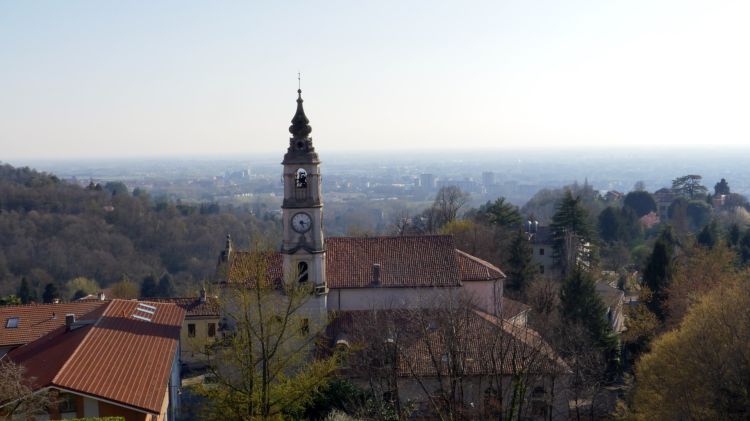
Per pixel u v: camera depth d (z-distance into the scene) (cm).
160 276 13225
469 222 9225
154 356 4206
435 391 4412
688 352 4019
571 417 4750
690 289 6238
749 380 3716
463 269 5972
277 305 4078
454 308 4766
